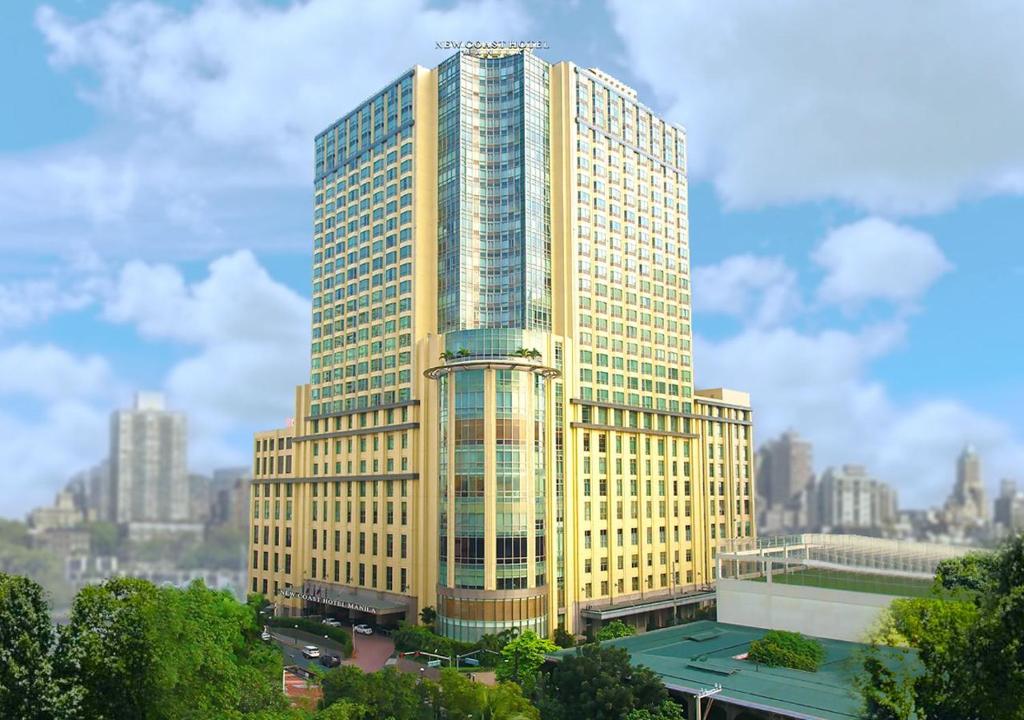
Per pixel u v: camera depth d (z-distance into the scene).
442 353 99.31
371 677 51.94
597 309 114.94
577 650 60.84
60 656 38.19
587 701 54.00
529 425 97.06
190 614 42.50
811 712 54.44
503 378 96.00
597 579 106.00
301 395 135.00
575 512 104.56
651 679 55.47
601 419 111.50
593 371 112.06
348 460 121.81
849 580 79.06
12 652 35.94
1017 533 23.50
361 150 127.88
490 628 91.31
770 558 85.75
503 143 115.25
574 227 113.56
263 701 46.25
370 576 114.12
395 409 113.69
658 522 118.31
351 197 129.00
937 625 41.91
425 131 118.00
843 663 65.06
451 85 116.56
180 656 40.06
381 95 125.06
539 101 116.25
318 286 134.25
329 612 120.75
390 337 116.62
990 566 38.12
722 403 136.88
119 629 39.44
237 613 62.59
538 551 96.06
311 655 93.50
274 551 137.00
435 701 52.31
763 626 84.94
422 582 104.75
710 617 113.00
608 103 123.19
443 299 113.12
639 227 125.44
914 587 73.19
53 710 36.03
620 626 93.50
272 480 138.00
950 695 38.41
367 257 123.69
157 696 39.59
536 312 110.38
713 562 128.38
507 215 113.19
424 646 90.62
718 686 60.56
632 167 126.06
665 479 121.12
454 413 96.94
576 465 106.06
